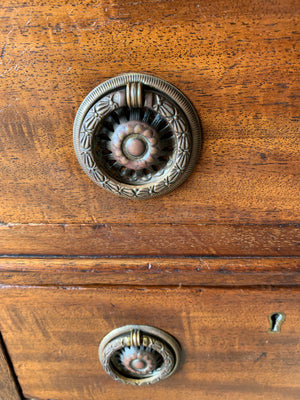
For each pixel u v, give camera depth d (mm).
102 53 161
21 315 233
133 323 233
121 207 197
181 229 202
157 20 155
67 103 171
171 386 260
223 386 258
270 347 238
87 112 168
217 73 163
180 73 163
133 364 233
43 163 188
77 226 205
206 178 187
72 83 167
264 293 215
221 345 239
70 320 233
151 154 169
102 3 153
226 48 158
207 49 159
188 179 188
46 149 184
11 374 259
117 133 166
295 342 234
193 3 151
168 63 162
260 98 167
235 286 217
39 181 193
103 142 174
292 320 225
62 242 210
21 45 161
